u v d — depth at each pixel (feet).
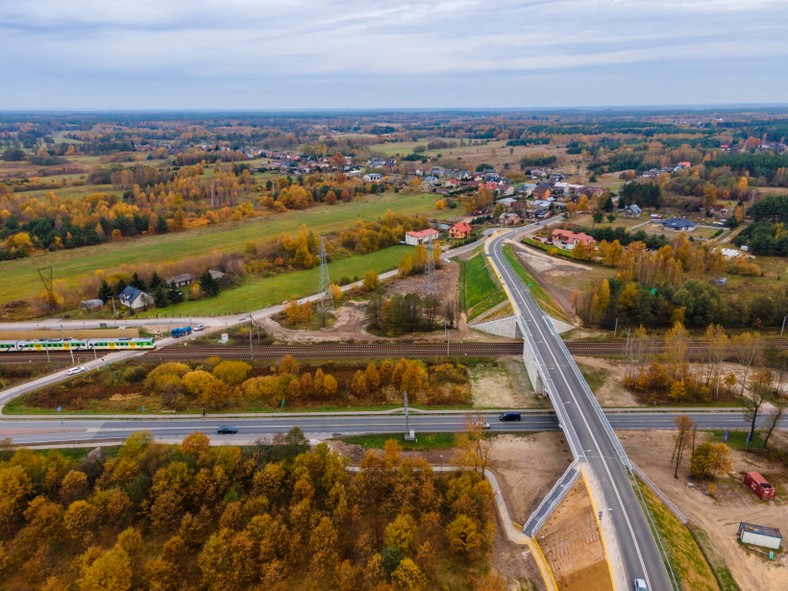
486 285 653.71
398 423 396.98
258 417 402.93
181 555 267.39
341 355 500.74
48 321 574.15
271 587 254.27
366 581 258.57
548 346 460.96
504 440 377.50
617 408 415.03
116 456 336.29
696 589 247.70
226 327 559.38
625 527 274.77
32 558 269.85
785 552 283.59
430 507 299.99
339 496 294.46
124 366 471.62
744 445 371.15
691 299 552.00
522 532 294.46
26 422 391.86
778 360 472.03
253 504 288.10
